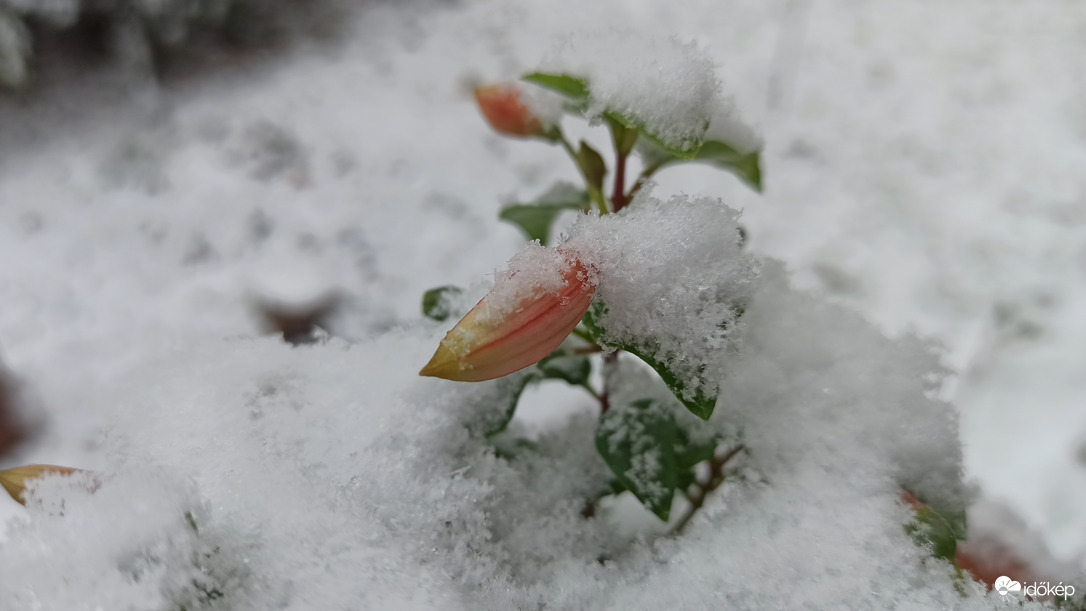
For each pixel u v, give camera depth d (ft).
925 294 1.79
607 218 0.46
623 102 0.48
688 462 0.53
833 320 0.57
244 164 2.23
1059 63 2.68
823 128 2.39
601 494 0.58
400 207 2.09
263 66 2.65
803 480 0.50
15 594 0.37
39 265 1.92
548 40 2.88
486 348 0.40
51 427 1.52
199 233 2.00
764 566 0.46
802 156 2.27
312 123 2.40
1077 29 2.89
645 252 0.44
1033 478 1.34
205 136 2.32
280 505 0.43
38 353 1.69
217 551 0.40
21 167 2.20
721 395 0.53
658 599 0.46
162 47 2.54
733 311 0.45
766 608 0.44
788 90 2.57
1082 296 1.75
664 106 0.48
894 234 1.98
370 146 2.31
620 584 0.49
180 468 0.45
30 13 2.24
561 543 0.54
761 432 0.53
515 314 0.40
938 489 0.52
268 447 0.47
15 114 2.34
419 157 2.27
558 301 0.41
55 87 2.41
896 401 0.53
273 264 1.91
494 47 2.83
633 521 0.61
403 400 0.52
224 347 0.55
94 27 2.41
